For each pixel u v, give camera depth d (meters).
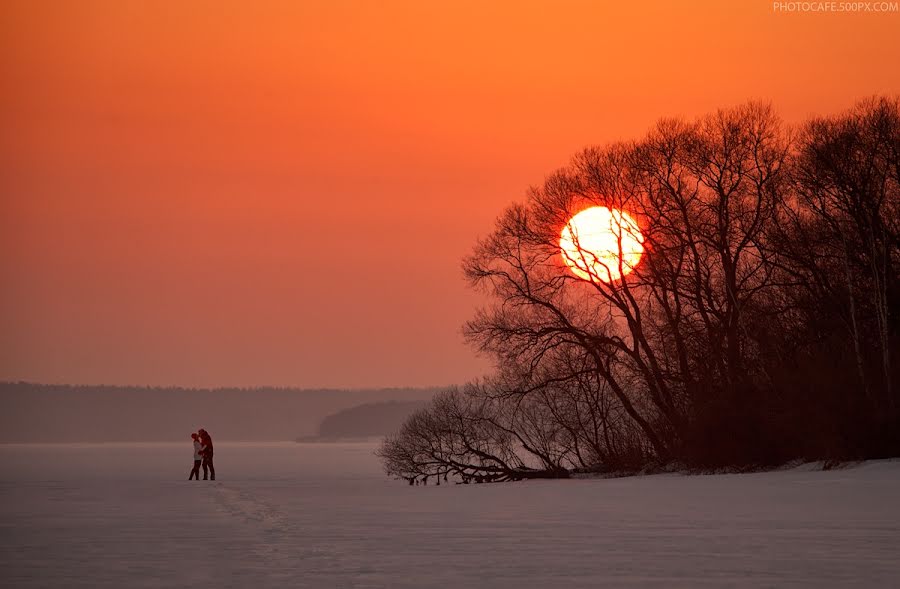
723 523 42.03
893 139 79.50
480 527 43.12
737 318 84.50
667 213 87.06
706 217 86.31
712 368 86.56
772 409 78.12
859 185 79.00
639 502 55.03
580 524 43.41
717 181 85.06
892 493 53.91
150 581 28.38
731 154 84.62
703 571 28.98
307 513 52.75
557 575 28.77
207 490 80.50
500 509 53.66
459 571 29.75
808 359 78.19
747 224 85.06
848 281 74.69
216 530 43.09
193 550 35.50
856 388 73.25
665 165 86.25
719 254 87.12
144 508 57.72
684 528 40.59
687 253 87.38
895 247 80.06
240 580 28.38
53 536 40.78
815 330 81.25
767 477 68.69
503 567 30.47
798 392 74.81
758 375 82.31
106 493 75.69
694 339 88.06
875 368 74.81
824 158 78.94
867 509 46.50
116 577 29.14
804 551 32.78
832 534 37.34
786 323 83.38
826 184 80.25
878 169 79.25
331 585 27.39
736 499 53.91
